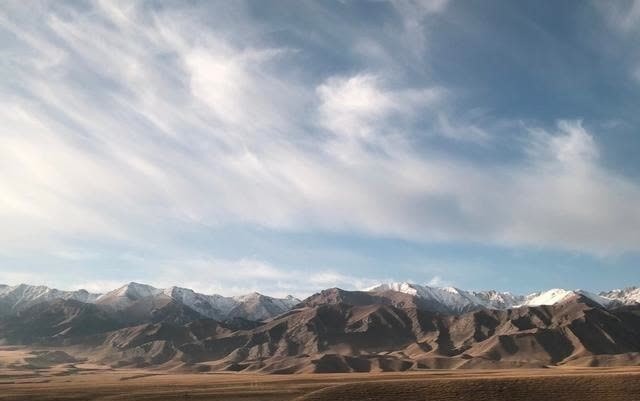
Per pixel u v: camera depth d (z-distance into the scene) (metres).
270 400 121.69
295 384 164.75
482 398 99.94
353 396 104.44
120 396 130.25
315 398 105.81
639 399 95.94
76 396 134.25
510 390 102.75
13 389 153.88
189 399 123.88
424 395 102.88
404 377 193.75
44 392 144.12
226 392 136.62
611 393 98.88
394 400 101.31
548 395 99.88
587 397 98.00
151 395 131.12
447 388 105.38
